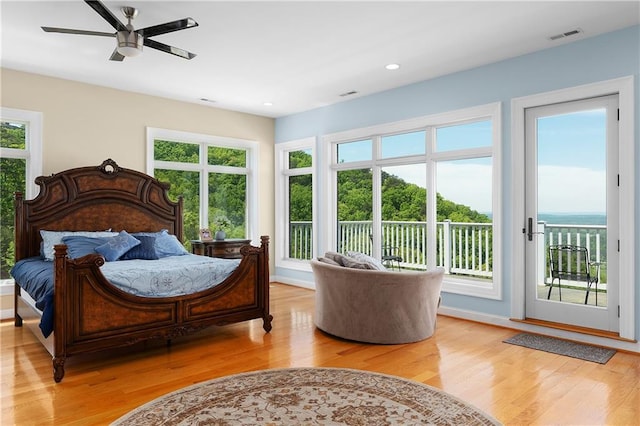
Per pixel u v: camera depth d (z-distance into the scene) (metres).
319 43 3.98
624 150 3.66
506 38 3.86
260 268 4.23
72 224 4.91
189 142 6.30
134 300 3.41
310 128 6.65
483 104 4.59
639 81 3.58
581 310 3.99
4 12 3.32
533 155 4.27
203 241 5.99
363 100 5.86
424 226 5.28
